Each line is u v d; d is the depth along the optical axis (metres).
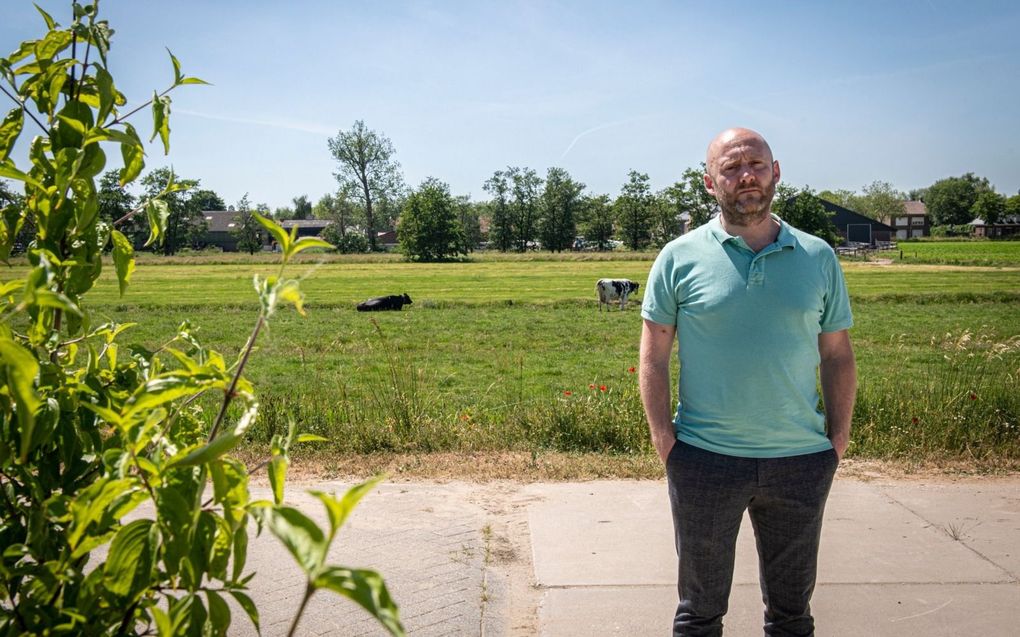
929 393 7.86
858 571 4.27
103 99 1.83
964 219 181.75
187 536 1.59
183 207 96.69
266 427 7.11
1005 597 3.96
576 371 15.62
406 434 6.99
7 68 1.88
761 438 2.79
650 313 2.96
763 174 2.78
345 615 3.79
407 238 81.25
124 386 2.12
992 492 5.64
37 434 1.72
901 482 5.91
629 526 4.93
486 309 30.89
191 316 27.86
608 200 113.88
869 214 159.62
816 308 2.81
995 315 27.67
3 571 1.68
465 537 4.77
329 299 34.56
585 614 3.80
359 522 5.02
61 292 1.92
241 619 3.72
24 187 1.89
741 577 4.24
